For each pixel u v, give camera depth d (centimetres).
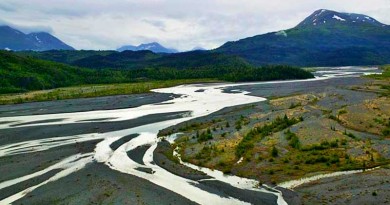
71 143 6881
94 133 7750
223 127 7675
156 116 9662
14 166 5466
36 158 5878
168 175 5091
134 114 10025
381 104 8738
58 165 5512
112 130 8044
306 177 4753
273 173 4966
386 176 4494
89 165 5522
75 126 8462
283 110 9069
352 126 7050
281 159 5453
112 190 4469
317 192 4256
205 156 5834
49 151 6316
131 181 4819
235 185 4647
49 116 9856
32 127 8350
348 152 5562
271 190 4447
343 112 7962
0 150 6412
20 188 4572
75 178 4919
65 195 4316
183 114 9881
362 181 4409
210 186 4641
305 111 8606
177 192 4444
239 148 5991
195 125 8225
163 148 6512
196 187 4619
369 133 6669
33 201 4156
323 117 7738
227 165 5384
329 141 6078
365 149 5634
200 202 4141
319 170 4969
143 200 4172
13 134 7638
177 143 6756
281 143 6138
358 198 3962
